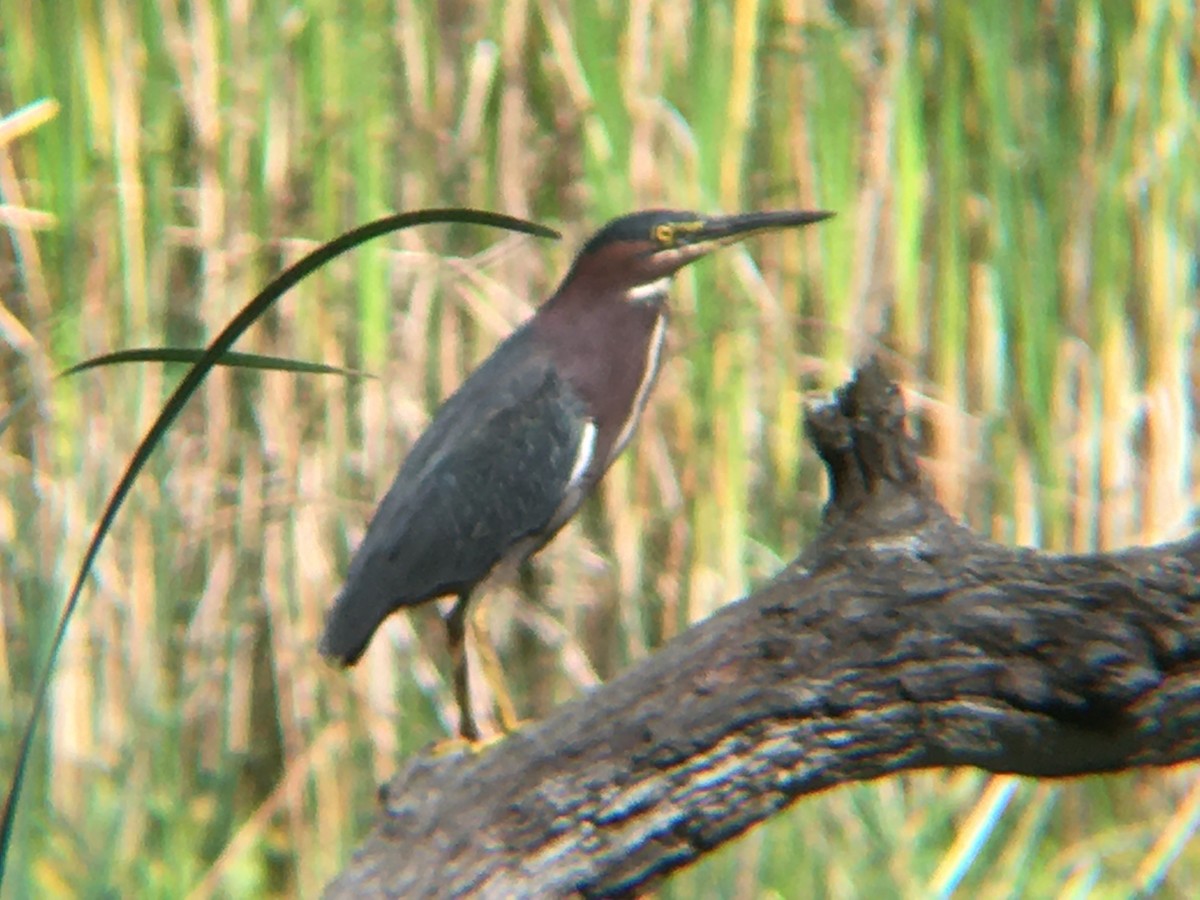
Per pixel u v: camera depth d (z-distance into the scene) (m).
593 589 10.09
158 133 10.05
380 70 9.88
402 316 9.97
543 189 10.15
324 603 9.93
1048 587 3.99
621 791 4.25
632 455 9.87
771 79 10.15
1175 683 3.96
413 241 9.96
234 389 10.09
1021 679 4.00
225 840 10.16
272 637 10.03
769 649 4.16
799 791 4.27
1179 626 3.92
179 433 10.06
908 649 4.06
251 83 9.98
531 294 10.07
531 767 4.30
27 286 10.06
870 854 9.88
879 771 4.25
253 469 10.03
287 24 9.94
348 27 9.84
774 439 10.12
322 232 9.90
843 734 4.17
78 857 9.67
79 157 10.03
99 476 10.00
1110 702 3.96
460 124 10.03
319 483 9.94
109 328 10.05
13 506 10.05
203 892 9.87
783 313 9.96
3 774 9.73
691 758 4.20
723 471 9.88
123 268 10.02
